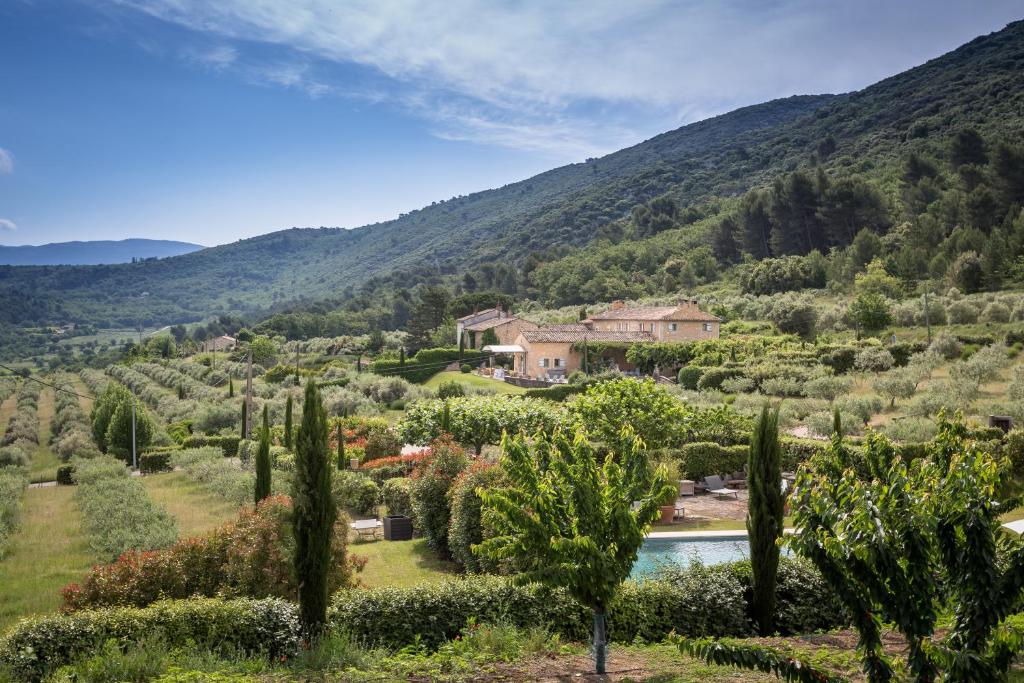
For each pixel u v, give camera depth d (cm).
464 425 3559
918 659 734
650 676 1047
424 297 13425
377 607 1287
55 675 1059
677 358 7275
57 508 3522
